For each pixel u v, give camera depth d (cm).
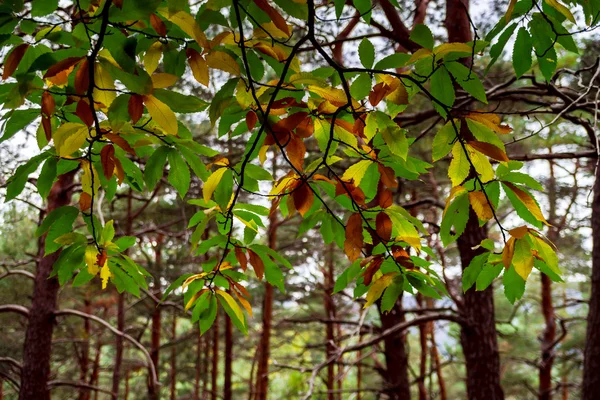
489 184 96
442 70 90
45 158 101
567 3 102
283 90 94
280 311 1500
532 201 89
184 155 105
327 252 1060
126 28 89
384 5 338
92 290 1115
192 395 1492
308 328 1300
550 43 93
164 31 88
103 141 89
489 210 93
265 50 92
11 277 916
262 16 85
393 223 104
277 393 1697
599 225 386
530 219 96
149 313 1002
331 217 125
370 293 107
